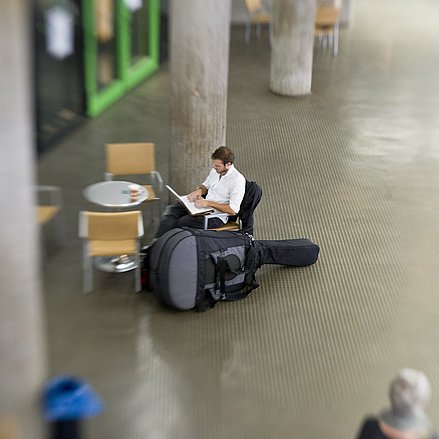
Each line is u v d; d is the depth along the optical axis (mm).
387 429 4016
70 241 7590
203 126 7805
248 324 6383
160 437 5125
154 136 10383
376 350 6121
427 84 13227
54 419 4238
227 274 6520
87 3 10258
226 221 7051
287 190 8938
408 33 16688
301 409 5441
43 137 9766
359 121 11312
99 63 11141
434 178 9445
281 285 6949
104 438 5090
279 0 11766
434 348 6195
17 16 3266
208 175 7891
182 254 6293
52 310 6469
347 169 9602
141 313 6488
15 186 3475
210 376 5754
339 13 14719
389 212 8484
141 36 12719
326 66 13977
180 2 7367
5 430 3721
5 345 3713
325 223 8172
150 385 5629
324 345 6156
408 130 11016
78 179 8969
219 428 5234
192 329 6297
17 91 3352
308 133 10758
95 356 5926
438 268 7367
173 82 7734
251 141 10398
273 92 12406
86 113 10859
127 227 6551
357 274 7188
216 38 7500
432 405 5520
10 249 3557
